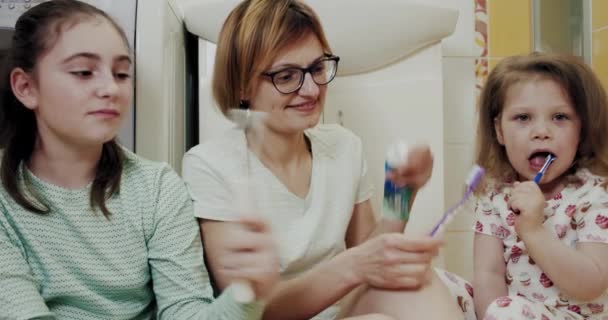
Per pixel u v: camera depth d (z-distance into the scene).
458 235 1.30
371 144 1.18
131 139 0.89
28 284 0.64
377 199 1.16
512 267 0.90
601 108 0.88
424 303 0.64
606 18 1.14
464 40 1.32
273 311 0.73
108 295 0.70
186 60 1.16
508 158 0.95
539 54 0.94
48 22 0.67
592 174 0.88
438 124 1.15
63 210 0.68
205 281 0.74
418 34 1.14
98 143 0.69
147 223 0.73
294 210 0.84
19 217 0.67
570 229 0.86
